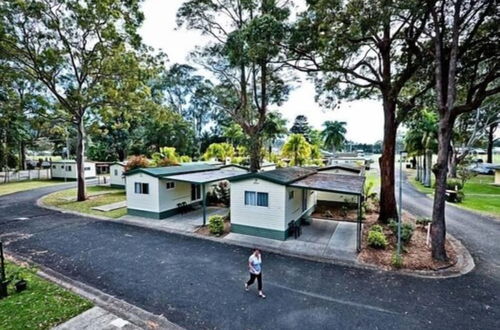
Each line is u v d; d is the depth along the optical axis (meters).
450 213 18.31
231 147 42.25
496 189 29.20
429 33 11.66
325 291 8.17
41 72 19.47
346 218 16.78
